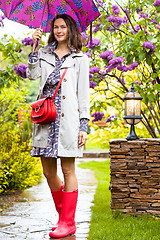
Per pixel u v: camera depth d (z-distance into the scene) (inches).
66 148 110.0
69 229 114.0
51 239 110.2
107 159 405.1
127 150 141.0
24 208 158.6
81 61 115.6
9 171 199.2
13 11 120.3
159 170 139.8
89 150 470.9
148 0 158.1
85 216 140.5
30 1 119.7
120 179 141.3
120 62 160.9
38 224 129.7
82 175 267.1
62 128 110.3
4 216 142.8
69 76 112.7
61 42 117.0
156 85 164.2
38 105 108.6
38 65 112.3
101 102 198.7
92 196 183.9
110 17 164.7
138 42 151.9
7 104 250.1
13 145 227.0
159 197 139.3
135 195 140.4
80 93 114.6
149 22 160.1
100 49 184.5
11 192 200.8
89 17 121.8
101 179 241.8
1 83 177.3
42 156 116.3
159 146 139.9
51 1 121.7
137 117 145.7
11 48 172.1
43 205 165.3
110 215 138.9
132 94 148.6
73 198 114.3
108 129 431.2
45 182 242.1
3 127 249.0
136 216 139.8
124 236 112.0
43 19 124.9
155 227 122.6
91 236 111.2
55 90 112.5
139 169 140.6
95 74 179.2
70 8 122.0
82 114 113.3
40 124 111.3
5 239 110.3
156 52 151.8
